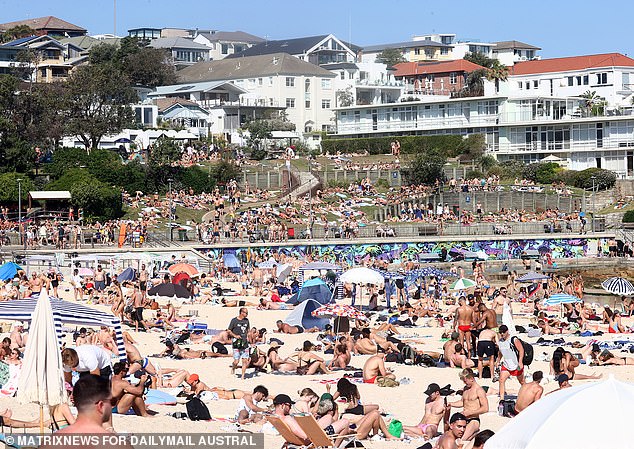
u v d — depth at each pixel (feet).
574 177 360.48
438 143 409.90
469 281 176.35
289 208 309.01
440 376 103.76
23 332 117.50
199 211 306.76
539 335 138.31
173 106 464.24
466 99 414.41
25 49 494.59
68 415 63.72
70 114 366.02
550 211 322.34
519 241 277.03
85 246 244.42
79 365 72.08
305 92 529.86
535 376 81.56
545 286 197.36
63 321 80.79
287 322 137.18
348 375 103.71
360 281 157.69
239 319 108.17
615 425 47.75
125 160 361.30
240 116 488.44
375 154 420.36
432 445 69.92
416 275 186.19
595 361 111.86
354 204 324.80
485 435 57.88
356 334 123.95
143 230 261.44
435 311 160.97
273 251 254.68
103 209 286.46
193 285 181.27
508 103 404.98
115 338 84.02
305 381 100.42
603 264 271.69
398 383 98.37
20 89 389.39
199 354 114.62
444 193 337.52
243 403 78.54
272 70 524.52
